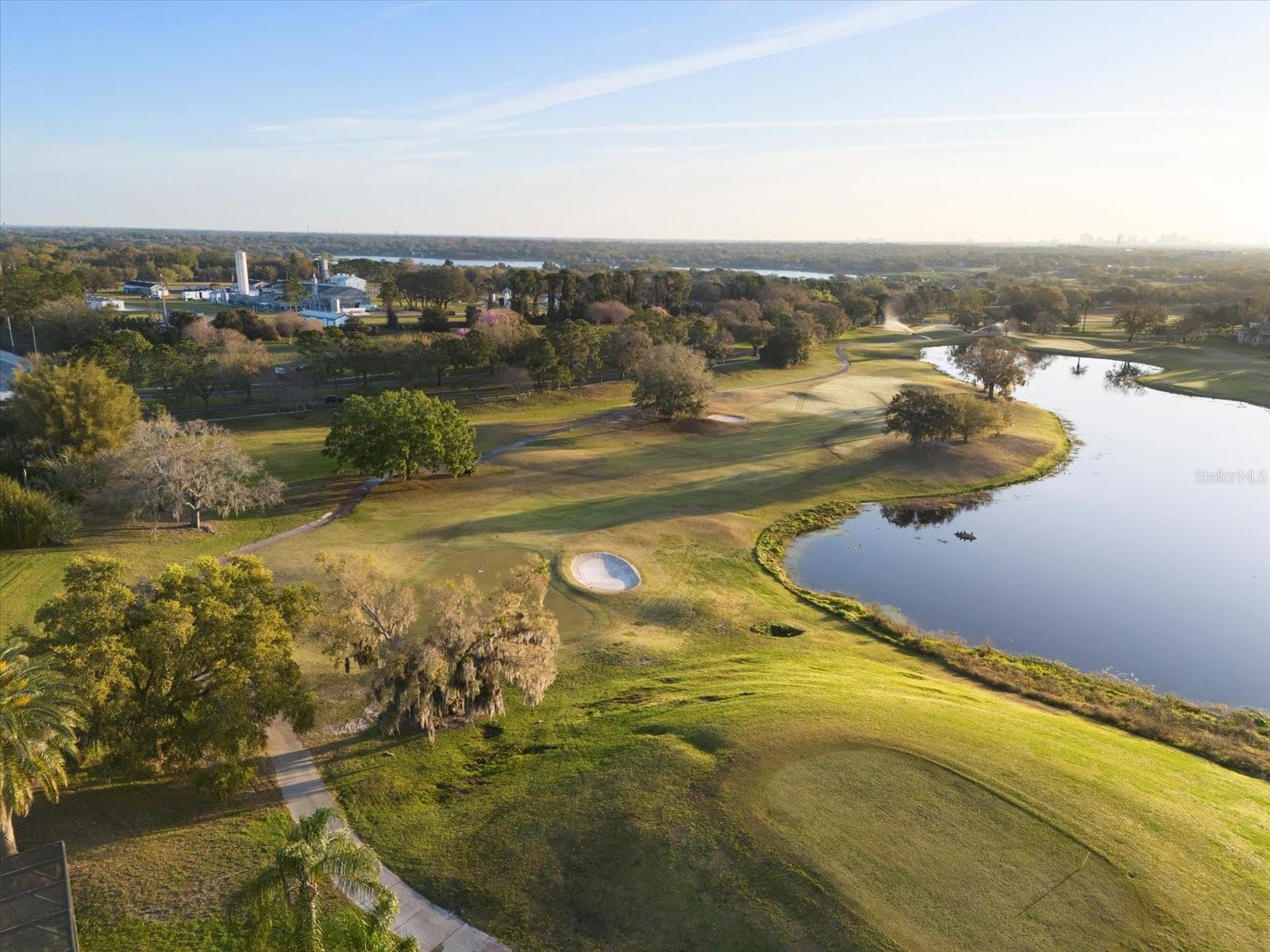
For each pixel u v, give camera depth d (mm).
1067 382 145375
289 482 73312
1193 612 54844
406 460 70875
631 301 194000
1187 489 83188
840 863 25562
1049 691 42375
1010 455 91062
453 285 193500
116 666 28156
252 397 106562
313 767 33031
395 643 35000
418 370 110188
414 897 25391
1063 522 72875
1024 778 30125
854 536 68688
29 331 145375
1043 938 22797
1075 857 25969
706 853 26297
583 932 23828
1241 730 38812
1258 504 78625
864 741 32281
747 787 29297
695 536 64875
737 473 83062
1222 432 107875
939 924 23250
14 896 23109
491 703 35625
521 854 27156
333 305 183750
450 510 67938
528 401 109375
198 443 61469
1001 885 24781
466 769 33250
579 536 62750
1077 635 51312
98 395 71375
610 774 31031
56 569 50938
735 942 23031
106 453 65688
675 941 23250
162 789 31188
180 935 23547
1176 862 25859
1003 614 54219
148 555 54781
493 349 114125
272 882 19703
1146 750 35094
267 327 152125
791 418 107188
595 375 129250
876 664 44500
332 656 36312
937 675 43875
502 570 55188
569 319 162625
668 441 94438
